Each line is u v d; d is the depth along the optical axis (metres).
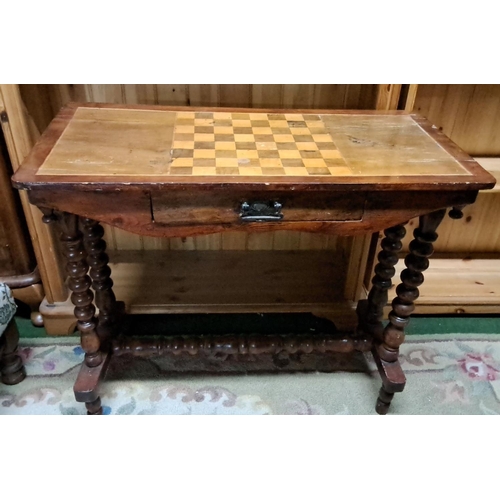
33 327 1.86
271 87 1.70
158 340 1.60
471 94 1.79
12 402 1.57
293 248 2.15
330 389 1.67
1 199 1.61
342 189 1.15
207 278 1.96
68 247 1.28
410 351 1.82
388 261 1.58
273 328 1.90
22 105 1.46
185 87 1.69
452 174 1.21
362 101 1.72
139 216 1.18
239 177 1.15
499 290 1.99
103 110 1.47
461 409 1.61
